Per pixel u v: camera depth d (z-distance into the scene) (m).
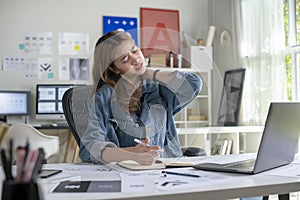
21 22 3.91
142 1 4.30
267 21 3.52
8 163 0.58
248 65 3.79
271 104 0.99
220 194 0.83
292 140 1.19
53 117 3.75
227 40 4.16
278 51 3.40
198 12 4.48
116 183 0.90
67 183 0.91
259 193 0.87
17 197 0.55
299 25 3.27
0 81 3.83
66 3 4.04
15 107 3.67
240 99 3.79
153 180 0.94
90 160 1.32
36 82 3.93
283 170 1.10
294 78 3.28
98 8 4.14
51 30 3.99
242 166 1.13
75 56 4.04
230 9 4.12
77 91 1.38
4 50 3.86
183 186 0.86
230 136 3.43
